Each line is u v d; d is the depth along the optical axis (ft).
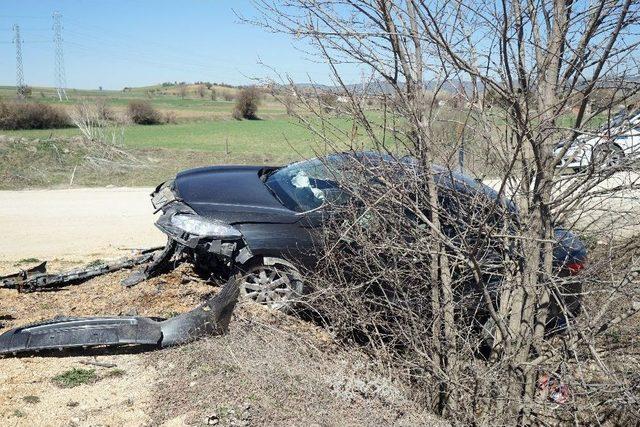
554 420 13.76
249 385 13.65
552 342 13.64
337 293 14.75
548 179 12.56
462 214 13.02
